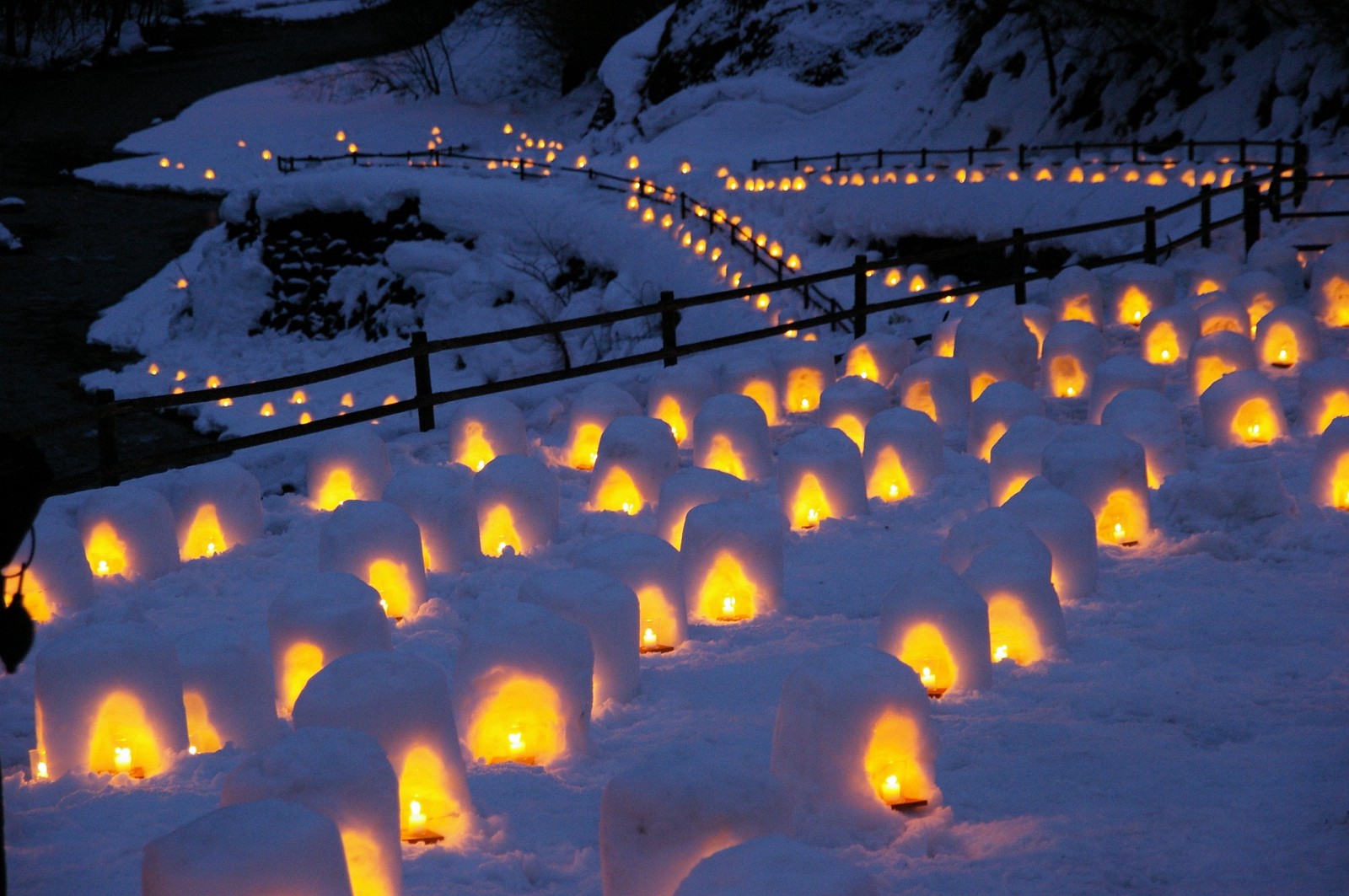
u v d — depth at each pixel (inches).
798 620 307.0
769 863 127.2
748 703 254.1
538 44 2273.6
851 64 1665.8
